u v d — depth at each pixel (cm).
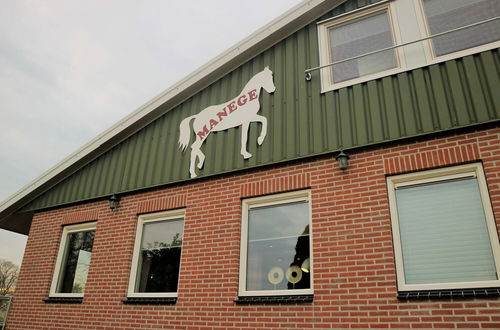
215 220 649
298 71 674
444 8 612
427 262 485
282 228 600
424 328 442
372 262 499
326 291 514
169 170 746
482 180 480
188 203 695
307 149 600
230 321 566
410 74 569
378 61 622
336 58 666
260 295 570
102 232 779
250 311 555
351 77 630
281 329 523
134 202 767
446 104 523
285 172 614
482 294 426
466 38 572
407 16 624
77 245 836
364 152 561
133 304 670
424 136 526
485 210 469
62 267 828
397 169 527
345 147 569
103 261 746
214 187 678
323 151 584
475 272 457
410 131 530
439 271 475
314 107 625
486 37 560
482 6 587
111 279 718
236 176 662
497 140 482
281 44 723
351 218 535
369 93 586
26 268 858
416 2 627
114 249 744
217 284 600
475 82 519
